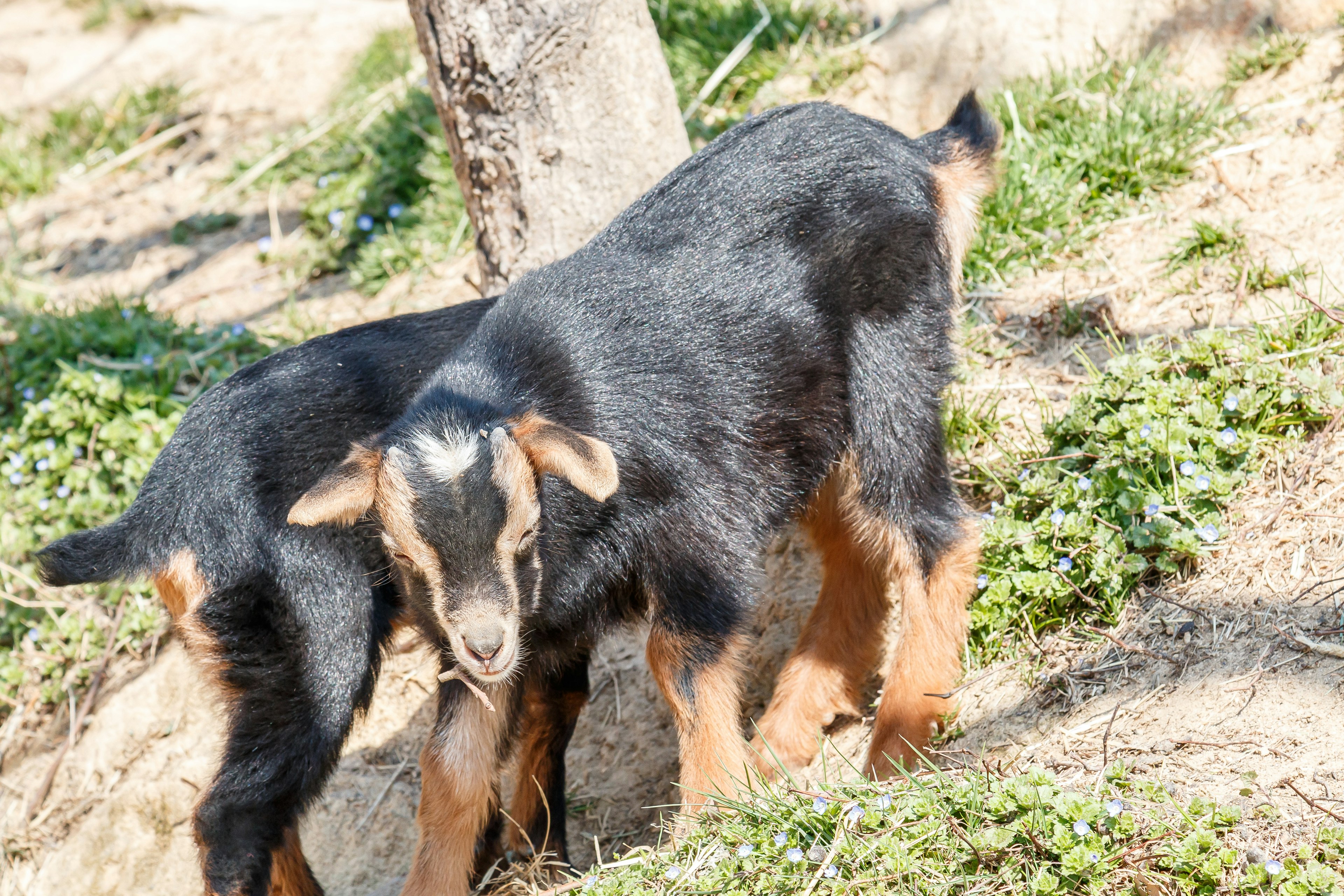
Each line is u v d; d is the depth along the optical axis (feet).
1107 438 15.42
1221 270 18.67
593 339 14.24
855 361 15.40
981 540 15.42
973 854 11.18
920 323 15.67
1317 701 11.89
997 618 15.07
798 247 15.16
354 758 19.15
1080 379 18.15
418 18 18.75
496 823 16.29
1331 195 19.03
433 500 11.93
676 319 14.51
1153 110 21.30
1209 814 10.94
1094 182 20.85
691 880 11.93
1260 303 17.79
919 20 24.85
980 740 13.76
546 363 13.96
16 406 23.18
